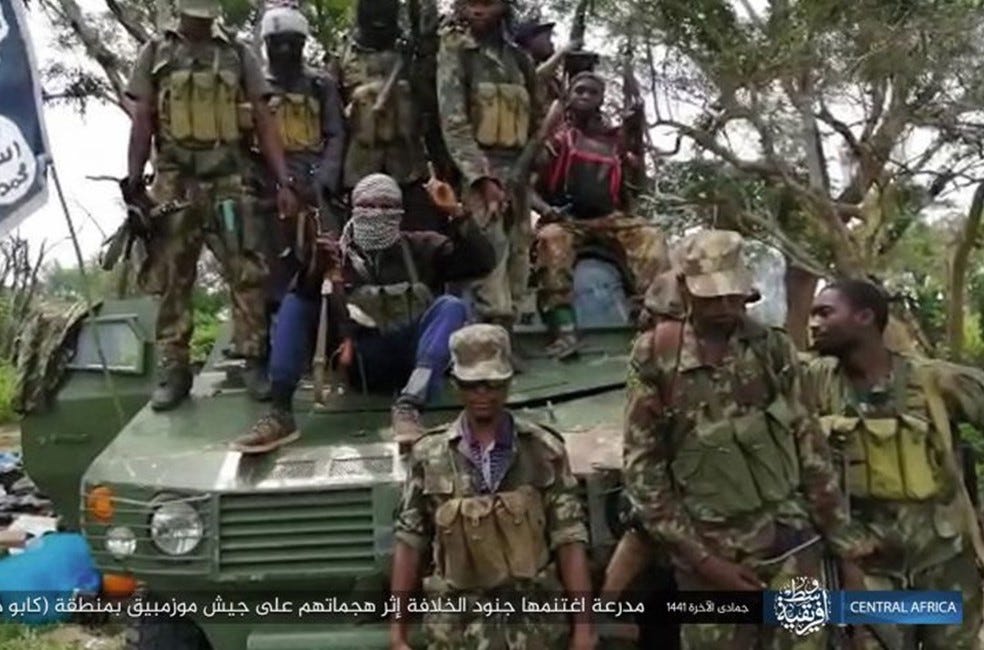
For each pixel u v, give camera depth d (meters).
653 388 6.07
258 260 8.14
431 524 6.23
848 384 6.64
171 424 7.84
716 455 6.01
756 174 19.39
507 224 8.34
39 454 9.72
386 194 7.51
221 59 8.02
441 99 8.27
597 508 6.78
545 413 7.66
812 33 17.78
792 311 18.55
